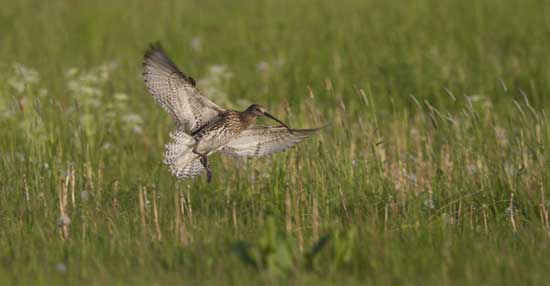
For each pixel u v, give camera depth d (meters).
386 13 29.47
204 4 32.31
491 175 14.00
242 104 18.27
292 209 13.23
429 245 11.23
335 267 10.23
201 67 23.48
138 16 30.09
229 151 12.59
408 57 22.83
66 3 32.56
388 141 15.97
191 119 12.01
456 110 19.19
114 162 15.91
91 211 12.79
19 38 26.77
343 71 22.36
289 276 10.12
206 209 13.34
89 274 10.26
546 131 15.20
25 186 13.47
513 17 27.81
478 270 10.11
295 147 14.63
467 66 22.39
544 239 11.56
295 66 22.64
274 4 31.64
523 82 20.86
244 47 25.31
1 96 17.86
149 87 11.67
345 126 14.95
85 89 17.89
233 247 10.41
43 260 10.65
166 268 10.48
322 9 30.55
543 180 13.66
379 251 10.52
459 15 28.47
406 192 13.84
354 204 13.35
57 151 15.52
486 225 12.45
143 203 13.02
